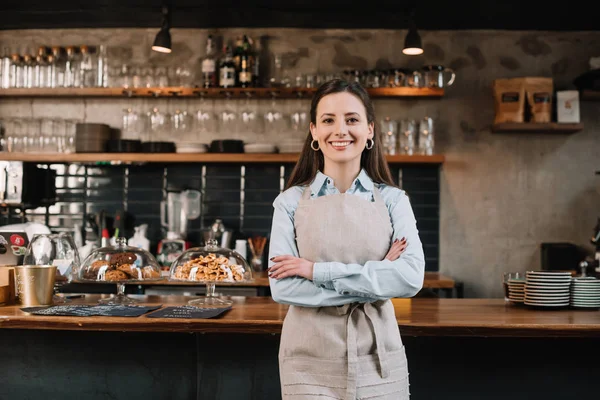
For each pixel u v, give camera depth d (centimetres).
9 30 541
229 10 491
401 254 193
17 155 502
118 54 539
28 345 275
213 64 511
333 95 198
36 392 275
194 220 535
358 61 533
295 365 188
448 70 496
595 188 527
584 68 532
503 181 529
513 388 266
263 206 533
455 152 530
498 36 534
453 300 325
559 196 528
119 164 527
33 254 303
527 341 267
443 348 267
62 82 520
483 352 267
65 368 274
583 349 266
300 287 188
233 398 266
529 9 486
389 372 189
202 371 267
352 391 183
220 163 535
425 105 530
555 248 511
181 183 535
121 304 294
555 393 266
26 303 284
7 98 543
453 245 528
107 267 297
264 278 459
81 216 536
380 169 211
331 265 187
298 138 530
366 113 201
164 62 537
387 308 195
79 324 250
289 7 484
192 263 295
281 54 534
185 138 535
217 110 536
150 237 534
